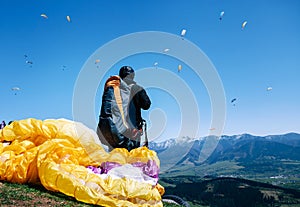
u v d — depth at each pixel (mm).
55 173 12195
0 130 14750
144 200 12195
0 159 13180
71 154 13281
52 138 14023
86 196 11672
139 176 12922
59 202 11188
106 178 12430
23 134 14266
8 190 11648
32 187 12727
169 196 21641
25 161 13141
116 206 11586
